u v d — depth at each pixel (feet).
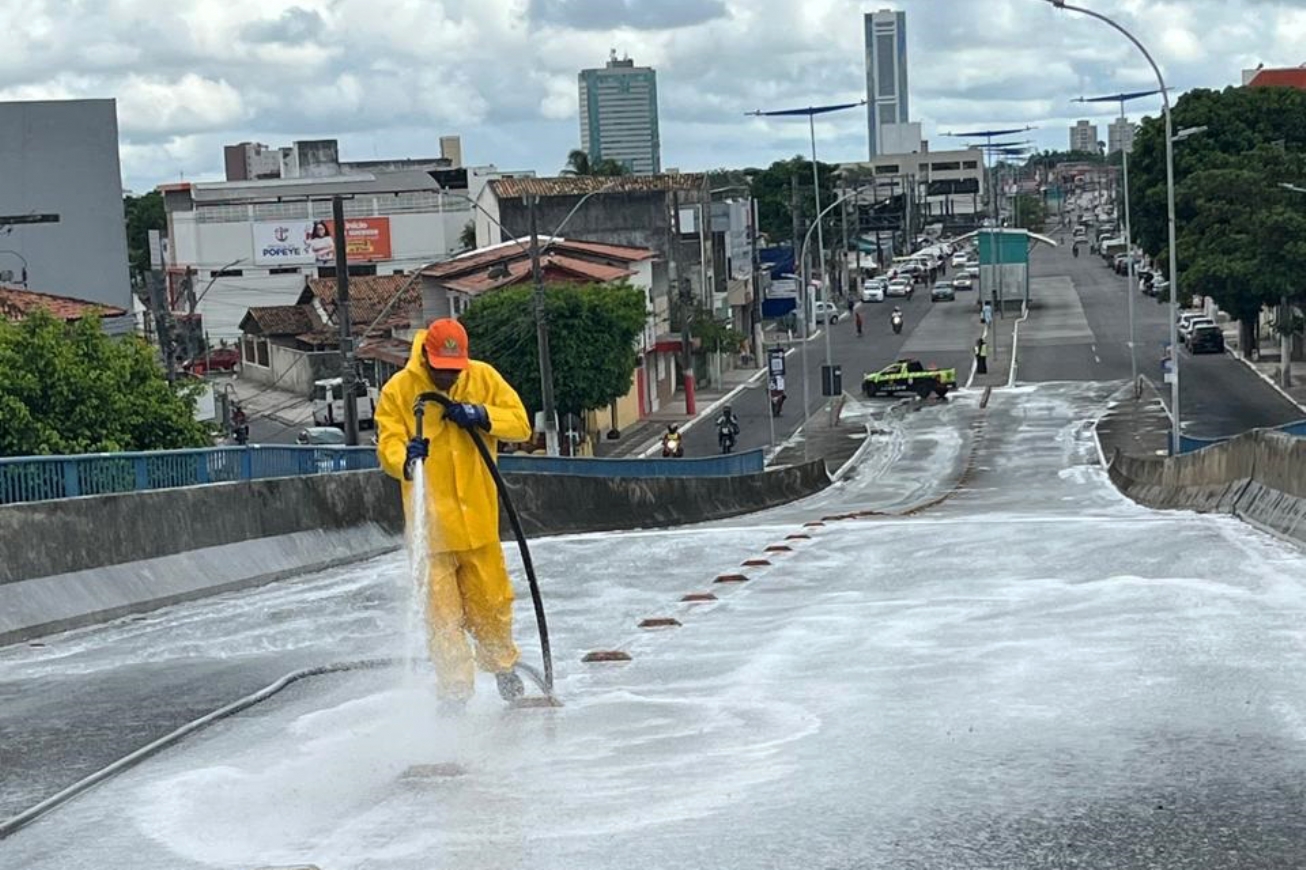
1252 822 19.01
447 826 20.35
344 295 123.95
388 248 367.25
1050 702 26.07
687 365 279.28
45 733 28.53
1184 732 23.56
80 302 161.58
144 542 51.85
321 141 435.94
